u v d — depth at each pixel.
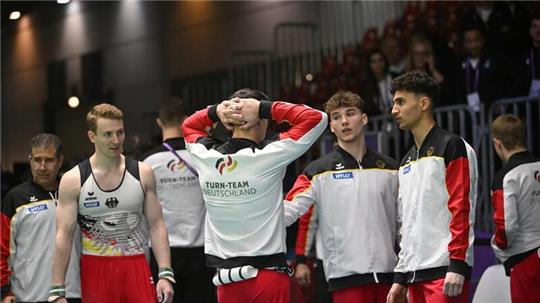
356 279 7.34
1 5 13.46
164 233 7.33
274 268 6.27
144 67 23.44
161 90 22.97
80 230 7.45
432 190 6.59
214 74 21.69
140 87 23.48
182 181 9.05
